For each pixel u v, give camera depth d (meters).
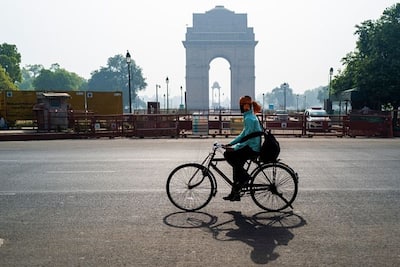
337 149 14.34
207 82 103.06
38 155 12.87
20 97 26.84
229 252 4.48
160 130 20.39
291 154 12.91
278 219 5.76
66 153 13.34
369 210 6.22
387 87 29.39
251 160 6.15
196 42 101.81
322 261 4.23
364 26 34.56
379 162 11.17
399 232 5.17
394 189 7.72
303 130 20.09
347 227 5.38
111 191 7.61
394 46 30.88
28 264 4.18
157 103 32.19
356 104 30.20
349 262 4.20
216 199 6.98
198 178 6.34
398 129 21.36
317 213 6.06
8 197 7.17
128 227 5.41
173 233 5.15
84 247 4.66
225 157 6.20
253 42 102.31
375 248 4.61
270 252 4.48
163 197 7.13
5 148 15.04
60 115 21.62
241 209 6.32
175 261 4.23
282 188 6.28
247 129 6.04
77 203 6.73
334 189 7.70
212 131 22.94
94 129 19.92
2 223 5.62
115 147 15.20
